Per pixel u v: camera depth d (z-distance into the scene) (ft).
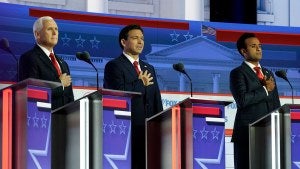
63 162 71.00
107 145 71.77
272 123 80.48
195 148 76.84
